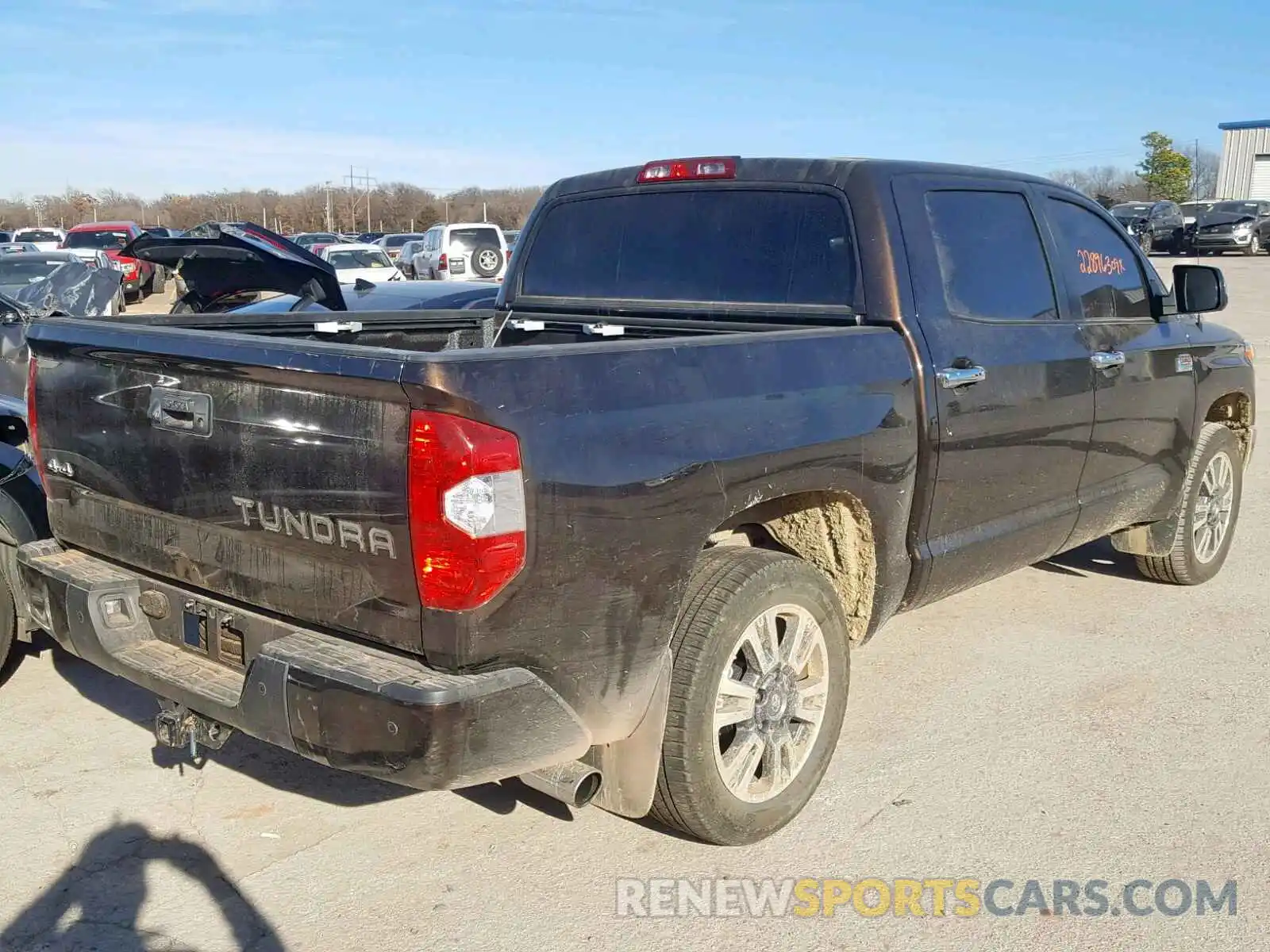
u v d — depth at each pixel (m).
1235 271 31.55
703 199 4.42
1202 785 3.96
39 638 5.17
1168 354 5.23
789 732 3.60
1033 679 4.87
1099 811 3.78
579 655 2.91
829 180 4.08
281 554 2.96
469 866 3.44
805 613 3.60
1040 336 4.41
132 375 3.23
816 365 3.49
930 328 3.93
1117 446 4.95
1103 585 6.12
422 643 2.73
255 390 2.92
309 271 5.29
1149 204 40.28
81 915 3.16
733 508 3.20
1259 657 5.13
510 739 2.82
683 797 3.32
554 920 3.18
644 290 4.57
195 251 5.14
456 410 2.62
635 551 2.95
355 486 2.76
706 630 3.27
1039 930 3.16
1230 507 6.15
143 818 3.67
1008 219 4.48
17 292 10.20
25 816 3.66
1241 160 57.16
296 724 2.81
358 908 3.22
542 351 2.82
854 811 3.78
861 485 3.62
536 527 2.73
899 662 5.05
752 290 4.23
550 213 4.93
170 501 3.19
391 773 2.72
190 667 3.20
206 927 3.12
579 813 3.77
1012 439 4.26
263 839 3.57
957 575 4.21
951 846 3.57
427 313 4.97
